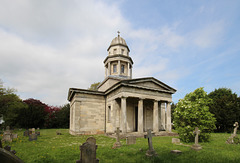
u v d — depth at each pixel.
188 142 14.79
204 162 8.05
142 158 8.86
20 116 40.88
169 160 8.43
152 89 23.39
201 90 16.45
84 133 23.62
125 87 21.33
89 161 7.32
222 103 30.23
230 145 13.18
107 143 15.20
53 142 16.17
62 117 45.88
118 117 24.27
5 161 5.01
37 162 8.55
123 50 31.30
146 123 26.98
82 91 24.41
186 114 14.84
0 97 34.56
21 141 16.73
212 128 15.28
